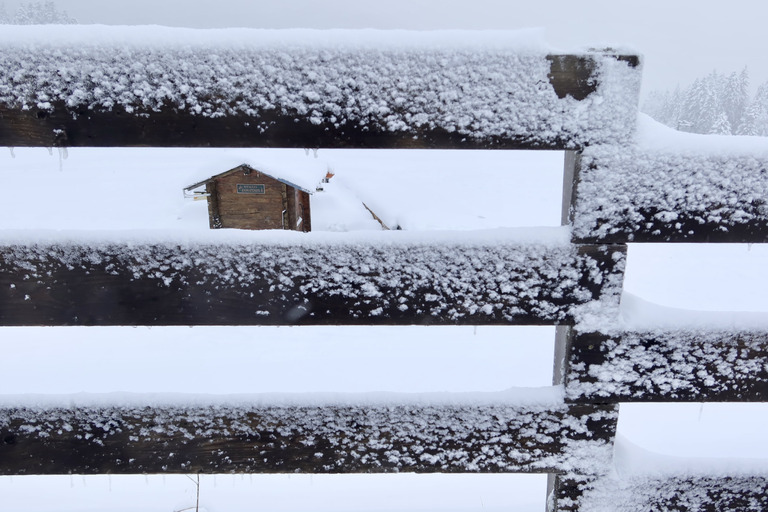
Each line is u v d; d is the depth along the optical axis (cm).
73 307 98
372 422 109
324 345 530
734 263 959
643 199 97
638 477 113
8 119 90
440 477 218
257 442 109
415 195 1358
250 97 91
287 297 100
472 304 101
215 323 101
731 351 104
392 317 102
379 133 93
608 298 102
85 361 480
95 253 96
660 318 104
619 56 92
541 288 101
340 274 99
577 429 110
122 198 1543
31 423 105
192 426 108
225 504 174
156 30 88
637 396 107
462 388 435
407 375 462
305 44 89
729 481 113
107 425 107
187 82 90
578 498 115
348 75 90
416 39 90
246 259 98
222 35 89
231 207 931
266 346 525
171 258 97
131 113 91
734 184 96
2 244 94
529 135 94
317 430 109
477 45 90
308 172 981
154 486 190
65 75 88
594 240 99
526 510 148
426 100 92
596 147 95
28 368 460
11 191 1622
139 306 99
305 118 92
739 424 368
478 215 1174
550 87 92
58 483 193
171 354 500
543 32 91
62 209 1425
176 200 1512
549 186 1570
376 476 215
